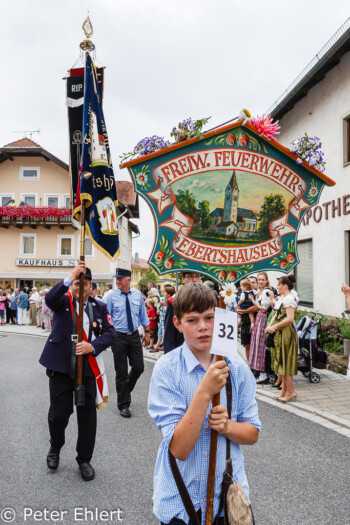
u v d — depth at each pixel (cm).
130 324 544
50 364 350
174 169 248
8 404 588
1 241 2795
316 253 1138
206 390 146
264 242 258
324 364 686
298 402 570
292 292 584
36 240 2791
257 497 317
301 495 319
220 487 159
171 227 248
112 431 471
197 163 250
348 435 448
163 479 160
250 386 171
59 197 2842
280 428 470
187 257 249
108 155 382
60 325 356
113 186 383
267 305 688
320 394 610
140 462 384
